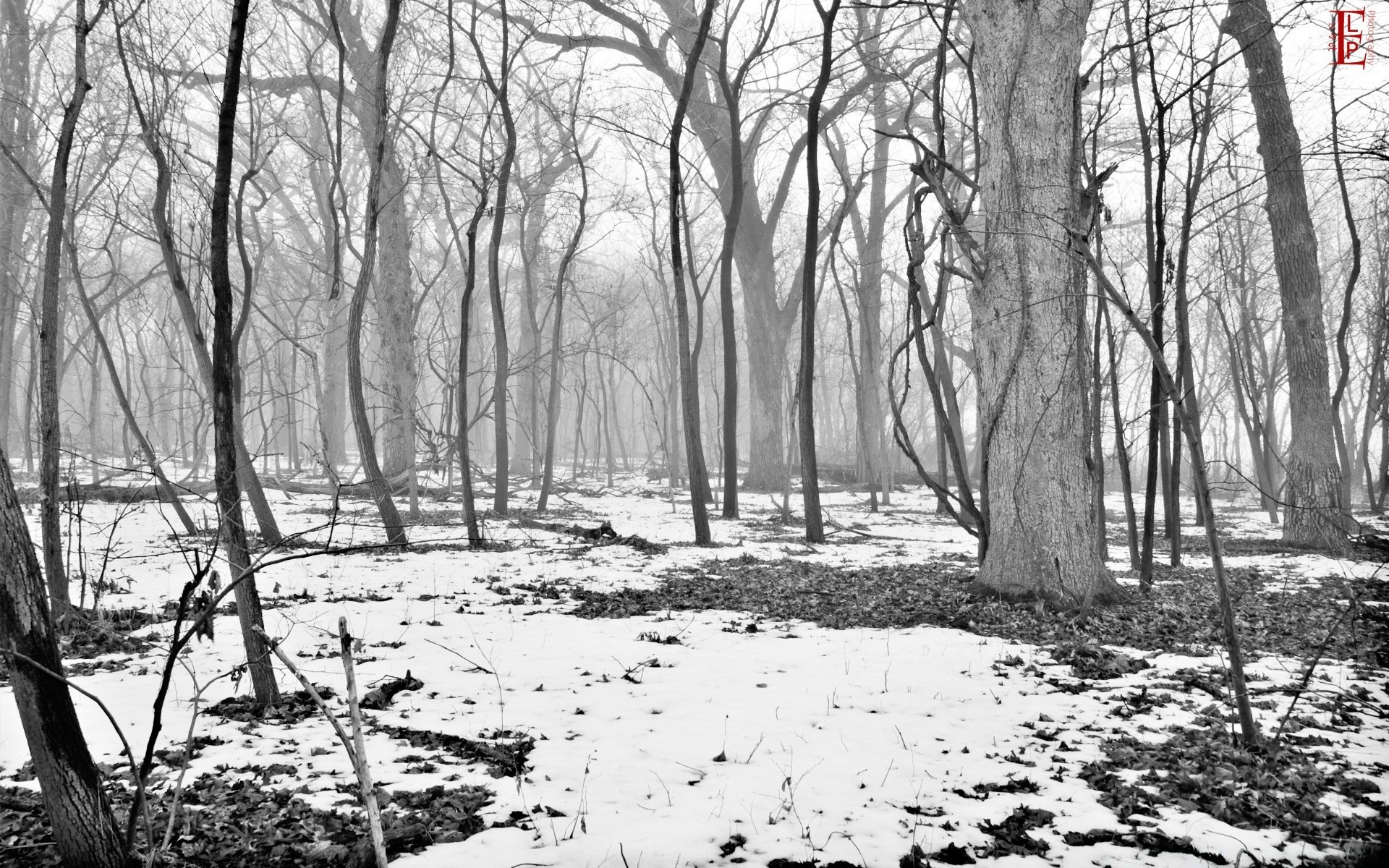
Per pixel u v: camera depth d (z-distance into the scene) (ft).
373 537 58.80
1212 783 16.25
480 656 26.91
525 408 148.66
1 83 73.97
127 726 19.26
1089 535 37.14
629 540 61.46
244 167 125.08
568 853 12.84
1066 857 13.03
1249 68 64.95
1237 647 18.79
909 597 39.40
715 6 60.54
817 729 19.66
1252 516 105.09
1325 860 12.84
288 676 23.93
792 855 12.96
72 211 47.85
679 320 62.59
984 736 19.34
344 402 157.07
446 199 72.54
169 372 165.07
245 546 20.53
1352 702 22.33
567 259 81.15
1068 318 37.24
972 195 43.37
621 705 21.54
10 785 15.78
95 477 85.30
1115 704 22.29
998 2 38.27
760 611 36.50
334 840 13.34
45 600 10.85
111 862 10.99
